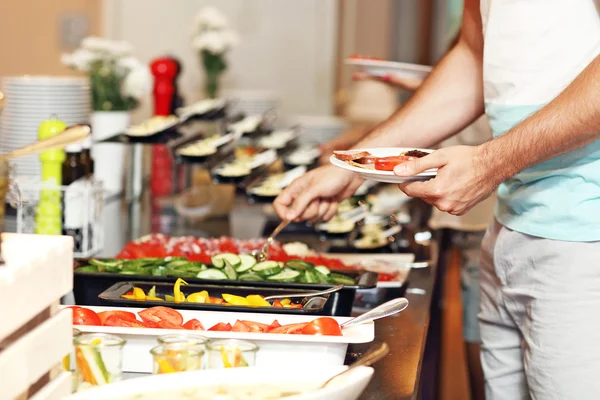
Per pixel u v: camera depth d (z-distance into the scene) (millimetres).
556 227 1678
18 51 5602
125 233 2807
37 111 3014
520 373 1966
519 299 1801
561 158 1671
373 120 5883
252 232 2998
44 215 2359
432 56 9047
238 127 4059
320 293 1688
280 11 6188
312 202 2133
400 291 2141
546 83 1733
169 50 6043
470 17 2080
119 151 3467
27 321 1048
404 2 8906
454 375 3842
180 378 1179
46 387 1102
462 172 1640
